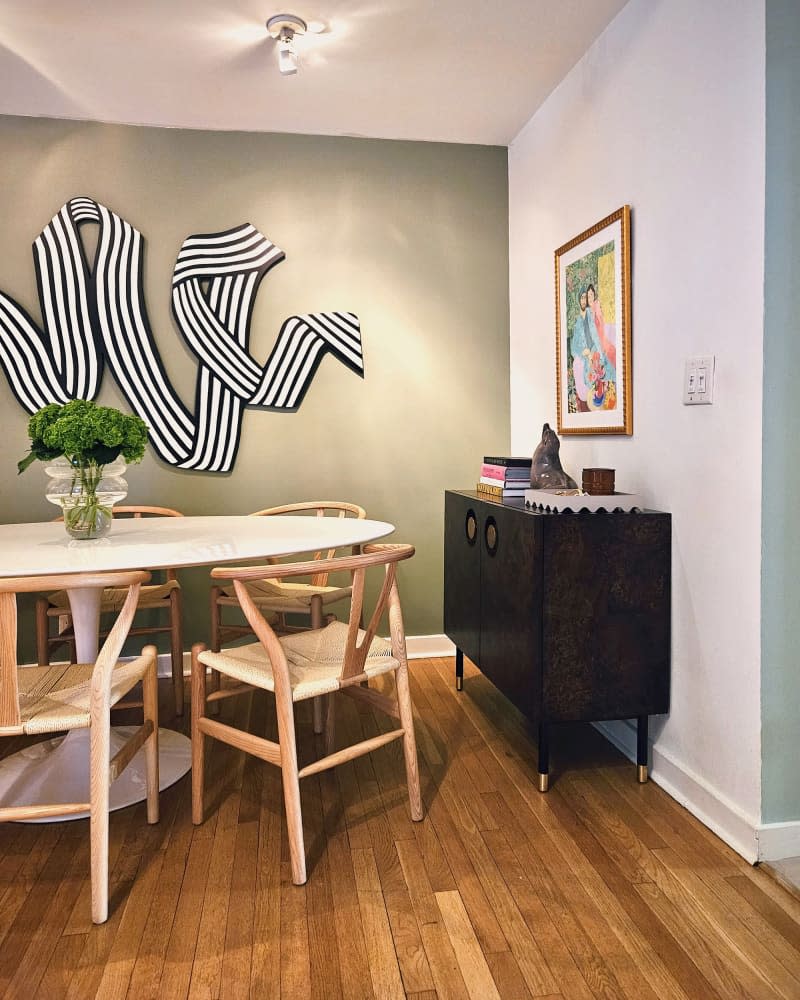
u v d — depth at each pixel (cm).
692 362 198
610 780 225
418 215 337
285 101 294
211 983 141
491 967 144
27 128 305
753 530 178
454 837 192
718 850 185
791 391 174
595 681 213
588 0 227
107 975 143
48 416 216
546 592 208
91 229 311
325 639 214
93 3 225
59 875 176
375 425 339
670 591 215
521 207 328
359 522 259
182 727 265
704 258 193
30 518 312
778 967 144
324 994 138
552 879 173
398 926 156
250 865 179
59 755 221
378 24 238
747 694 182
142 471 322
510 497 267
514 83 281
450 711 280
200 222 320
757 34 169
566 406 284
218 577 168
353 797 214
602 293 248
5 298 306
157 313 319
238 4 226
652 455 223
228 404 325
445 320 342
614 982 140
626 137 232
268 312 327
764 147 168
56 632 315
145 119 308
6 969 145
